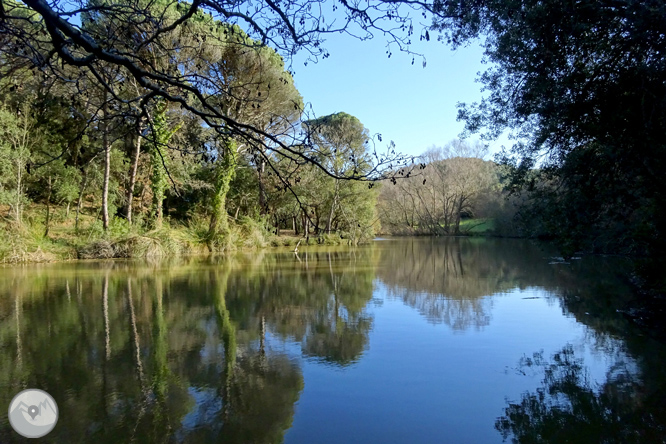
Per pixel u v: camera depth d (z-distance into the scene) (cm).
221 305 940
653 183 682
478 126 943
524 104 802
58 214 2134
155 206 2312
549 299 994
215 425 409
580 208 740
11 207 1834
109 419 422
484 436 390
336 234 3112
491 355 604
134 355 608
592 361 578
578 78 695
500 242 3297
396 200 4669
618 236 947
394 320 808
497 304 951
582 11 614
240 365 568
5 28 322
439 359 589
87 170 2022
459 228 4516
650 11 524
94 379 521
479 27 725
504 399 465
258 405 450
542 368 554
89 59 300
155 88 312
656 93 611
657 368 550
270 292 1100
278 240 2891
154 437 388
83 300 988
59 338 688
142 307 915
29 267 1623
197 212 2616
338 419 418
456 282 1277
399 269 1596
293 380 517
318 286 1200
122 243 1956
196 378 523
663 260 764
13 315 841
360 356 601
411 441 379
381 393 479
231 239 2411
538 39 682
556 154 828
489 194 3988
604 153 670
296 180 365
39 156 1833
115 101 381
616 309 874
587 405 450
